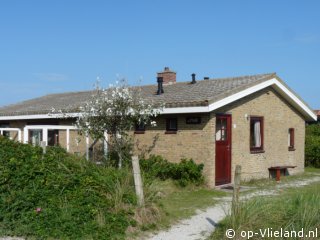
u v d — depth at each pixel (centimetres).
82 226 827
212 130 1442
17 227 822
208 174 1436
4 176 930
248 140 1661
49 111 1853
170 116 1534
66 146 1753
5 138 1145
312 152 2262
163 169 1421
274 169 1773
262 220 816
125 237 829
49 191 912
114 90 1383
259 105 1728
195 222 970
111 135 1444
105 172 1012
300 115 2039
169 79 2206
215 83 1811
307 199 878
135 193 943
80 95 2378
